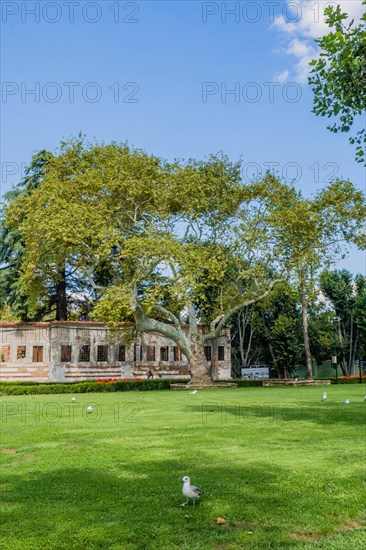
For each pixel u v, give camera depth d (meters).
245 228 38.28
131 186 35.78
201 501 7.66
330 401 23.11
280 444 12.05
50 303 51.78
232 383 39.50
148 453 11.09
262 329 61.03
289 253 38.53
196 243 40.78
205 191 38.56
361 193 38.06
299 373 71.69
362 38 11.19
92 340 47.75
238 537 6.35
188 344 39.38
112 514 7.13
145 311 36.62
